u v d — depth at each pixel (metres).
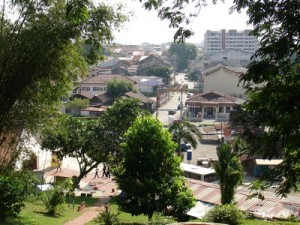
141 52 169.38
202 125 59.00
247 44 160.50
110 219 20.45
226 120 66.94
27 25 17.59
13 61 17.12
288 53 9.09
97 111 66.81
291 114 8.85
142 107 72.69
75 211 24.73
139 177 20.16
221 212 19.84
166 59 152.50
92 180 38.12
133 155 19.97
